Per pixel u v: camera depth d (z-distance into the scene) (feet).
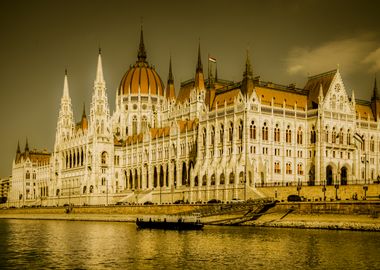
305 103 654.53
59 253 328.29
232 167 584.81
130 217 591.37
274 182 570.46
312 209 433.07
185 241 368.07
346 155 640.99
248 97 598.75
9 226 552.00
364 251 309.63
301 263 282.56
